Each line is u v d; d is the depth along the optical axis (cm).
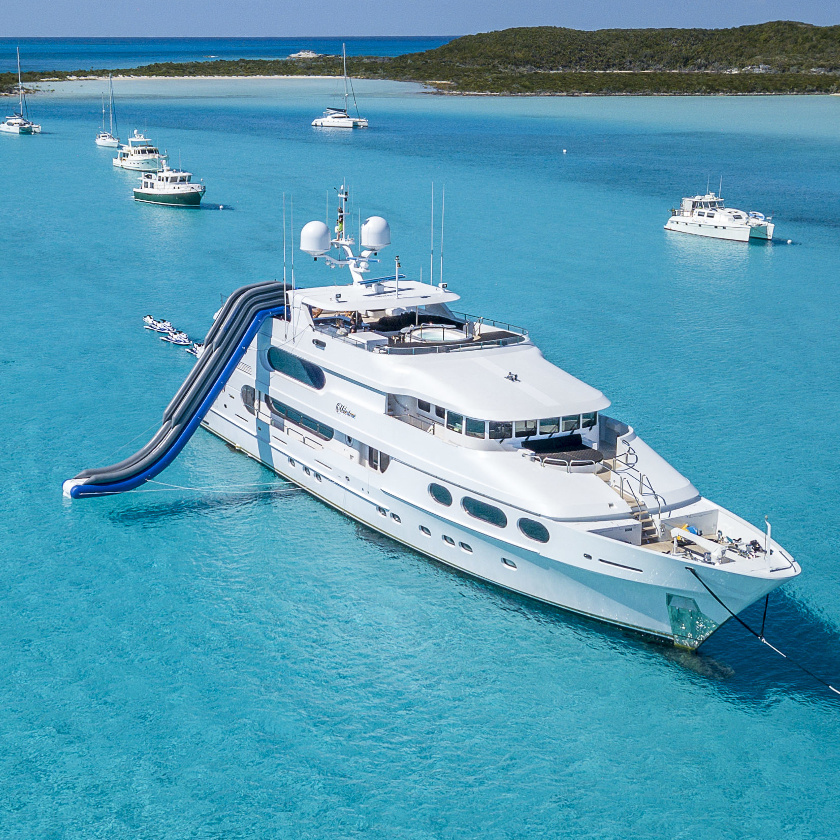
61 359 3806
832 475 2856
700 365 3891
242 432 2883
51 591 2170
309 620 2070
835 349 4131
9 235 6141
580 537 1905
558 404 2162
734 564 1838
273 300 2720
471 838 1505
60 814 1535
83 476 2603
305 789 1599
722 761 1680
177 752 1677
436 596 2164
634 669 1927
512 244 6169
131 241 6044
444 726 1753
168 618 2072
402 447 2236
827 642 2031
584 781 1628
